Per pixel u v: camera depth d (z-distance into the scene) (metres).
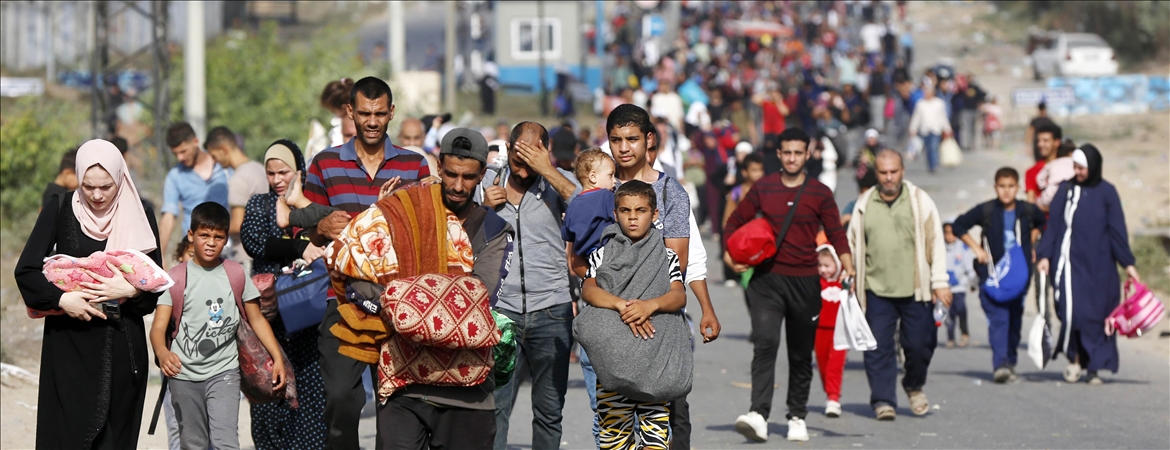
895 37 164.62
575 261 20.45
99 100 67.94
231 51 76.81
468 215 19.06
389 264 17.53
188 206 31.72
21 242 55.00
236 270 20.97
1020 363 38.53
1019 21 191.75
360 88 20.38
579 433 27.78
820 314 29.03
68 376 19.11
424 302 16.97
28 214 59.41
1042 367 34.25
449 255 17.83
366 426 28.50
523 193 21.53
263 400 21.14
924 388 33.69
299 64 77.06
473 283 17.44
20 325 40.22
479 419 17.88
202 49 56.66
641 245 19.58
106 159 19.22
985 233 35.16
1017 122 123.38
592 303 19.44
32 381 33.00
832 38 178.25
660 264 19.59
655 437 19.95
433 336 16.92
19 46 125.81
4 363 34.12
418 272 17.58
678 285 19.70
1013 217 34.91
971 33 188.25
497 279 19.06
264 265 21.92
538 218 21.41
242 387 21.00
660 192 21.06
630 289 19.41
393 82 79.56
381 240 17.58
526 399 32.03
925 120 92.75
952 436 27.20
